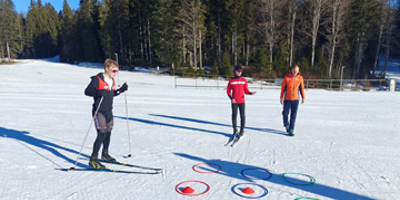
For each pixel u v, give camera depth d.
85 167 4.30
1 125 7.12
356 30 35.16
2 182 3.64
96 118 4.11
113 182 3.75
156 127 7.30
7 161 4.43
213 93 17.69
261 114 9.66
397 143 5.86
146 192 3.45
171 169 4.26
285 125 6.60
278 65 34.91
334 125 7.75
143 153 5.06
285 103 6.45
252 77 33.66
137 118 8.59
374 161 4.68
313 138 6.24
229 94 6.23
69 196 3.30
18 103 11.59
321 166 4.43
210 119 8.59
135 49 51.06
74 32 58.66
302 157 4.88
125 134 6.49
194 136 6.36
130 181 3.79
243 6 38.88
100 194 3.38
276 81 31.30
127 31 50.38
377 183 3.78
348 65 37.03
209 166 4.41
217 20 42.28
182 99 14.06
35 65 42.50
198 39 38.69
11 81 23.62
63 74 31.72
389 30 37.03
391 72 40.91
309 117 9.05
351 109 10.93
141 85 23.72
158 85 24.38
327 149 5.38
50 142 5.68
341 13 31.83
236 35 39.38
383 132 6.88
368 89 25.08
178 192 3.45
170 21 39.00
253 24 40.31
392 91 21.16
